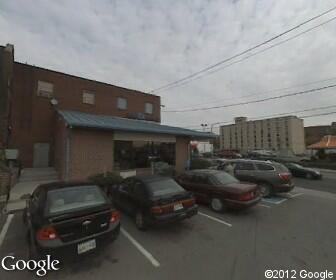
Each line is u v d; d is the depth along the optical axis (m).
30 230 4.57
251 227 6.80
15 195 10.03
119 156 15.18
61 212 4.43
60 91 19.55
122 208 7.58
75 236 4.28
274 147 75.88
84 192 5.13
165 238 5.96
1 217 7.61
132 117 24.62
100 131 12.98
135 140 14.59
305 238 5.99
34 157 17.73
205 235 6.16
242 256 4.99
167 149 17.56
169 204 6.18
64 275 4.23
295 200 10.63
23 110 17.55
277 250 5.29
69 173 11.79
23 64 17.84
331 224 7.13
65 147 12.34
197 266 4.56
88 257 4.90
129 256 4.96
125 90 24.36
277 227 6.82
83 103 20.95
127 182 7.61
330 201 10.48
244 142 84.00
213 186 8.45
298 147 74.25
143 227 6.34
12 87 17.06
